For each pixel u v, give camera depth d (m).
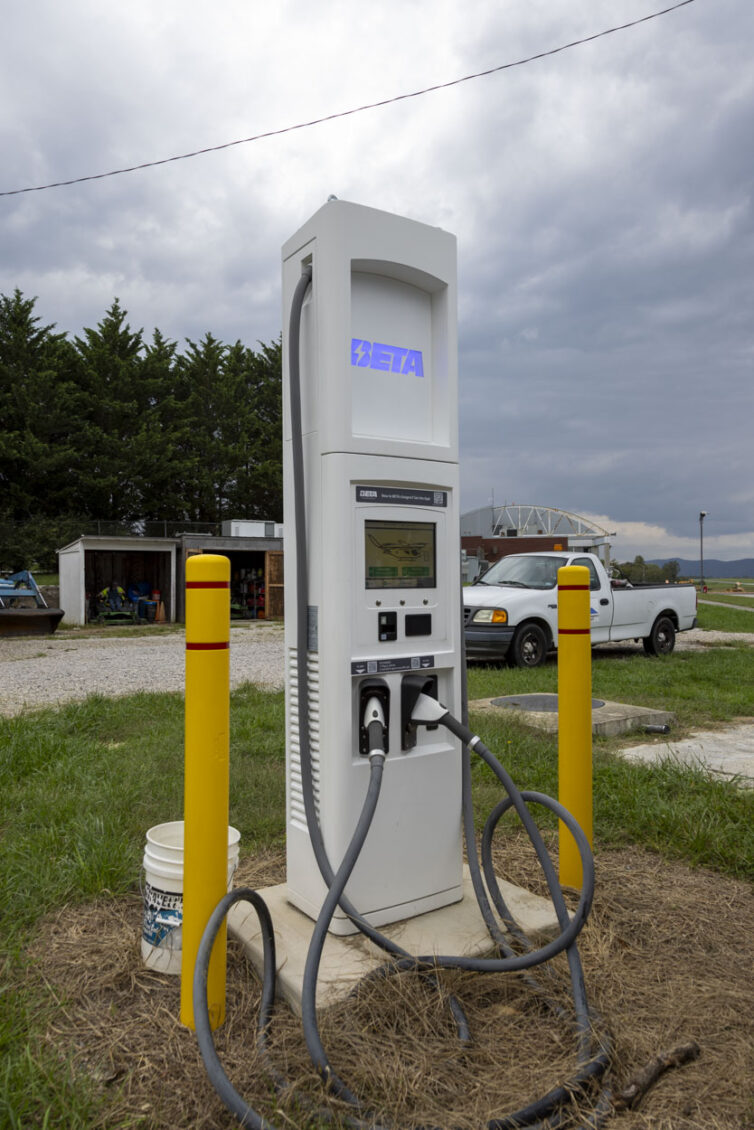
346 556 2.62
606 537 17.12
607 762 5.23
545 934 2.77
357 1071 2.04
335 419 2.60
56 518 41.56
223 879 2.25
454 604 2.93
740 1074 2.09
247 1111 1.85
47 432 42.56
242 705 7.68
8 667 12.33
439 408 2.94
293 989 2.35
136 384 46.28
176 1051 2.18
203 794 2.21
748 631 19.62
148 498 46.25
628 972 2.62
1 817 4.14
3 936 2.81
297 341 2.67
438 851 2.89
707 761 5.63
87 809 4.10
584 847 2.38
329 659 2.63
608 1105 1.96
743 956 2.75
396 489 2.75
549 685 9.08
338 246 2.60
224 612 2.21
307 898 2.81
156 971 2.59
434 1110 1.94
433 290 2.94
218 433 50.66
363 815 2.33
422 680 2.73
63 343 45.62
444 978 2.40
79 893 3.16
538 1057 2.15
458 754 2.95
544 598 11.29
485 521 40.78
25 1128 1.81
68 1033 2.26
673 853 3.69
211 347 51.09
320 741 2.68
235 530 26.53
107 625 23.53
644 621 12.62
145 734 6.27
